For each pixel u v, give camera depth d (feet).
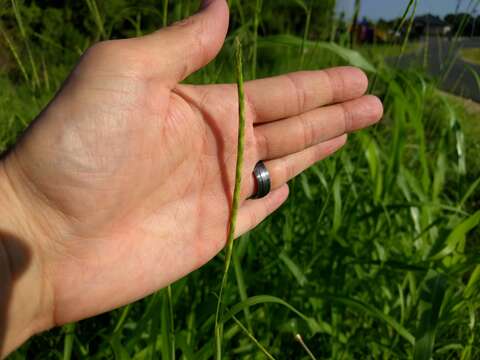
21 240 0.48
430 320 0.57
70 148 0.48
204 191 0.61
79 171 0.48
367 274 0.83
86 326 0.78
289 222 0.82
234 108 0.61
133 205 0.54
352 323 0.84
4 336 0.47
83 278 0.52
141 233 0.55
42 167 0.47
